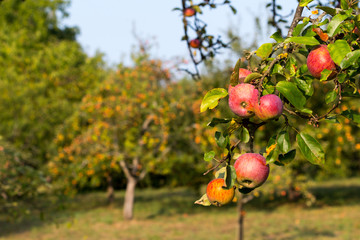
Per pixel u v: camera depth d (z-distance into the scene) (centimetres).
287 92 118
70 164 1245
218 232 1190
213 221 1377
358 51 114
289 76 127
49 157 1407
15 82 1669
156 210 1606
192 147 1271
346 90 133
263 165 127
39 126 1563
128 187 1427
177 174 1399
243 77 130
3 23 2208
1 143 624
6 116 1573
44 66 1817
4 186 534
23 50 1894
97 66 1958
